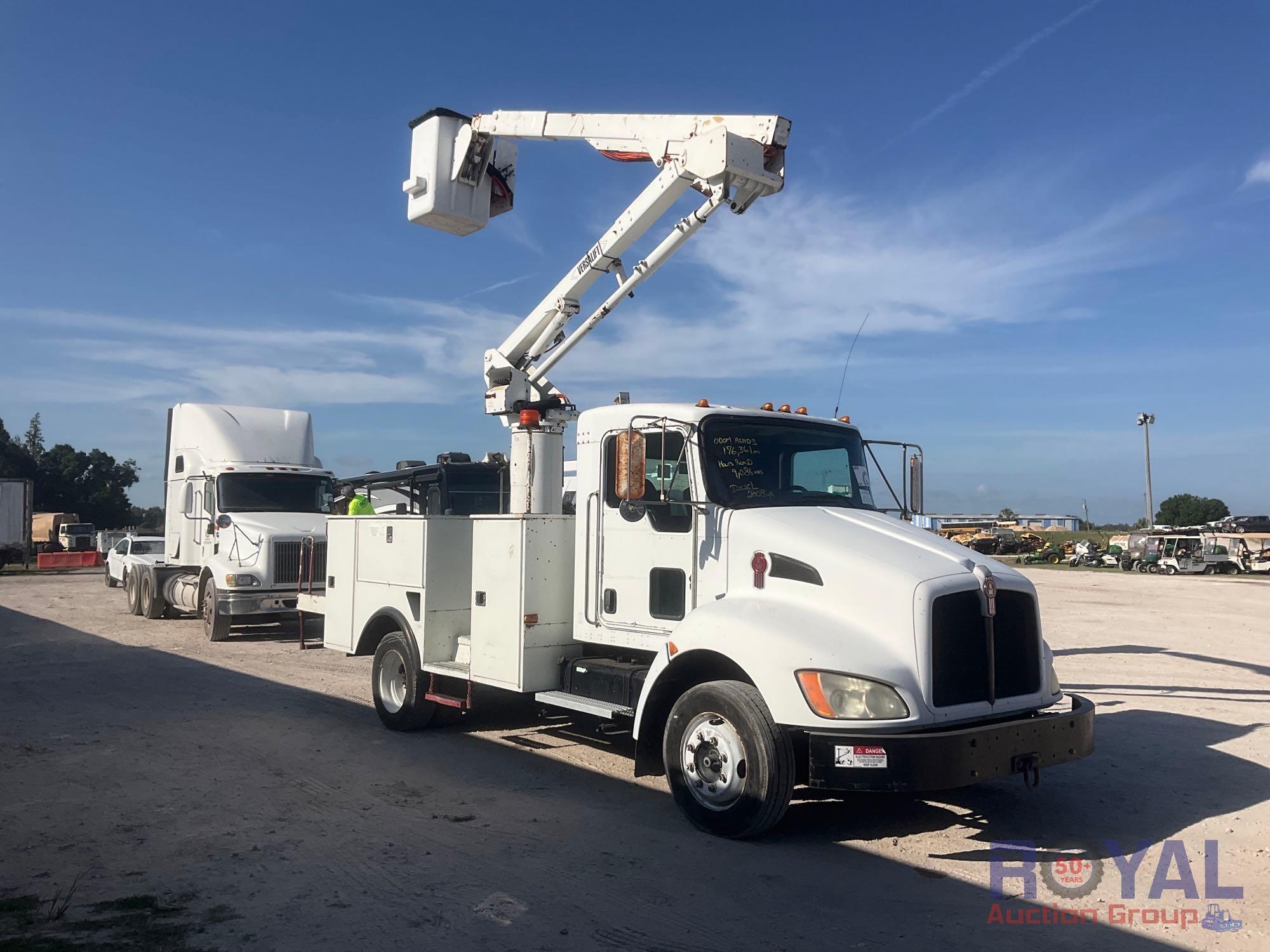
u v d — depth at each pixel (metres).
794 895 4.70
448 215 8.11
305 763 7.29
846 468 6.82
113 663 12.43
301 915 4.36
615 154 7.66
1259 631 16.52
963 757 4.96
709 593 6.07
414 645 8.17
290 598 14.70
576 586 6.96
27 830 5.59
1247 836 5.73
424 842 5.46
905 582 5.23
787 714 5.11
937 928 4.33
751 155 6.86
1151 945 4.18
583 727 8.67
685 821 5.91
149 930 4.16
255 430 16.80
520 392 8.80
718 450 6.27
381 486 15.63
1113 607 21.48
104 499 84.50
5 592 24.86
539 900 4.58
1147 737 8.34
